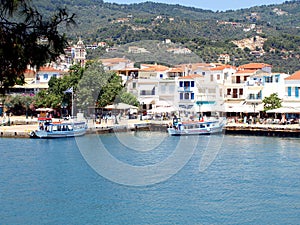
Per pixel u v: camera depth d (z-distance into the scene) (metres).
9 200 38.47
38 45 11.65
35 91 121.25
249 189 40.69
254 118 100.25
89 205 36.44
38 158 59.88
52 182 44.53
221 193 39.31
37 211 35.38
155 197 37.62
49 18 11.76
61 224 32.34
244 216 33.34
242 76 114.31
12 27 11.45
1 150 68.62
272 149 67.44
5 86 11.92
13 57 11.42
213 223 31.88
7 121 102.00
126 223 31.91
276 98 102.19
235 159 57.00
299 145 72.56
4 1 11.05
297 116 99.88
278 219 32.75
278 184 42.88
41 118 95.56
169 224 31.66
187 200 36.62
